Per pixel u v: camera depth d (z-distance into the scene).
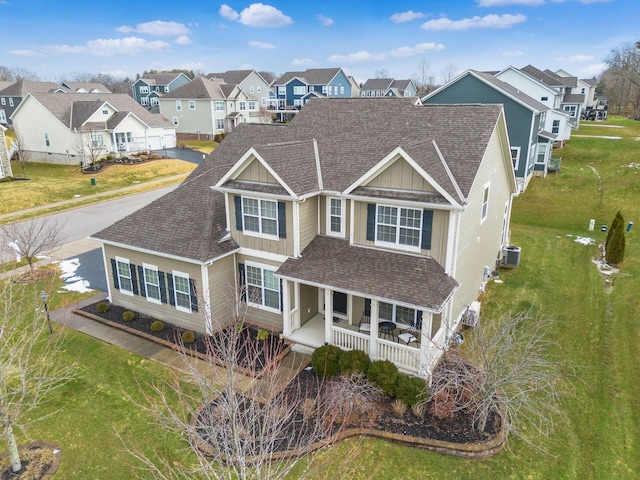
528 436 11.66
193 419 11.78
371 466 10.64
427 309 12.61
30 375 13.82
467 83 35.50
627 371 14.34
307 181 15.73
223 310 17.33
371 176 14.66
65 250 26.19
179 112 69.44
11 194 36.75
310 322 17.17
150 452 11.13
